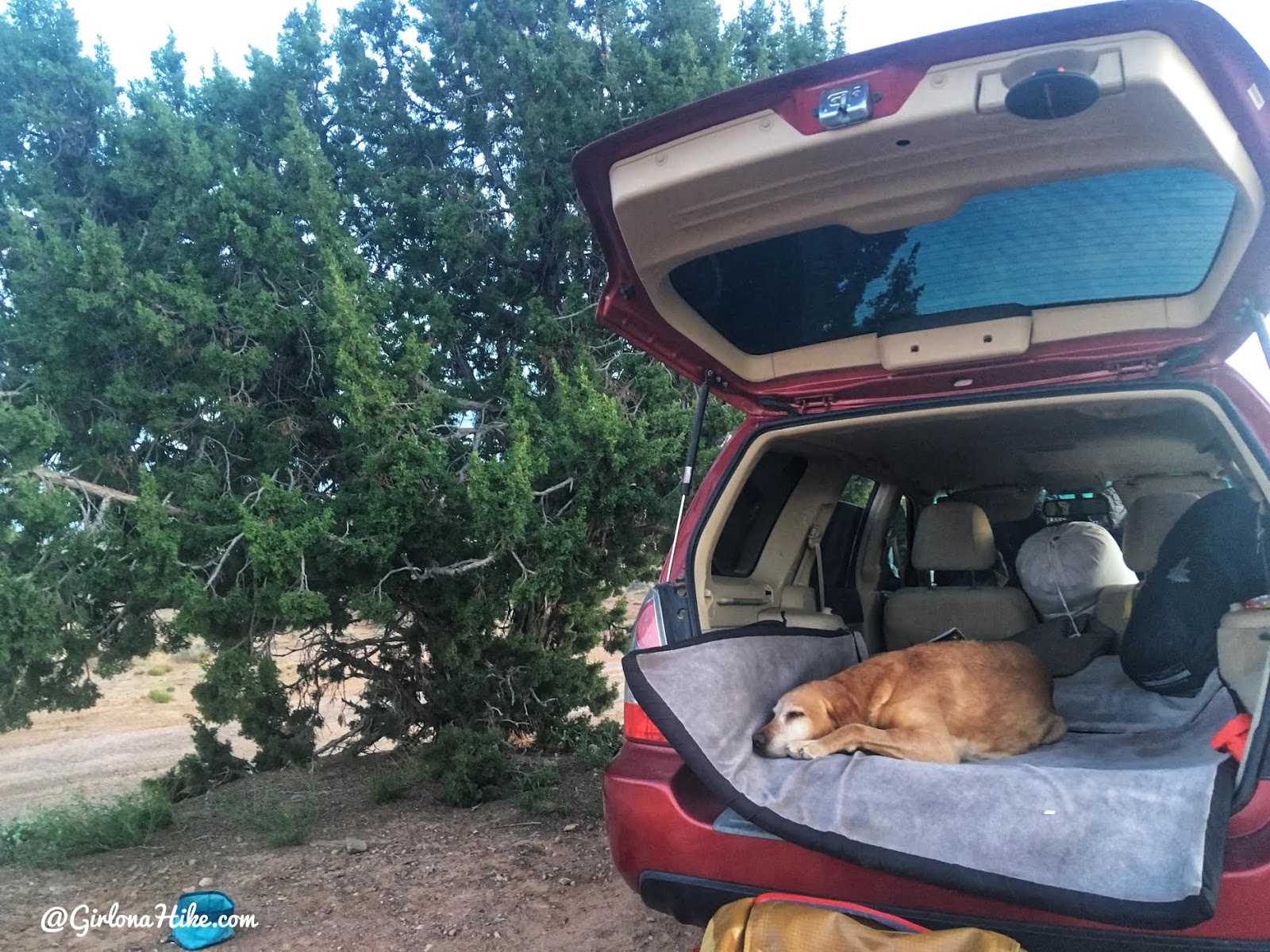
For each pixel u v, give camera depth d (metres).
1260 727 2.10
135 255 6.62
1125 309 2.93
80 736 12.73
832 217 2.59
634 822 2.59
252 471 7.01
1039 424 3.72
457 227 7.59
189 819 6.23
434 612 6.76
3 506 5.25
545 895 4.24
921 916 2.21
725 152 2.37
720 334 3.39
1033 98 2.02
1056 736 3.20
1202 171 2.35
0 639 5.14
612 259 2.96
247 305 6.58
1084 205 2.56
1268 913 1.92
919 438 4.00
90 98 6.84
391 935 3.83
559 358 7.40
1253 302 2.67
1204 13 1.86
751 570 3.99
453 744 6.43
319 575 6.00
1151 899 1.92
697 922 2.58
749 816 2.39
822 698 2.91
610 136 2.45
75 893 4.52
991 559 4.35
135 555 5.98
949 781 2.35
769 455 3.88
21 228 5.99
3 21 6.58
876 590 4.90
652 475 7.09
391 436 6.14
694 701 2.66
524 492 5.65
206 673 5.67
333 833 5.57
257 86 7.95
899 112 2.13
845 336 3.36
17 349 6.13
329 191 6.68
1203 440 3.70
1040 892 2.01
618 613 8.30
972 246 2.82
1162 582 3.21
